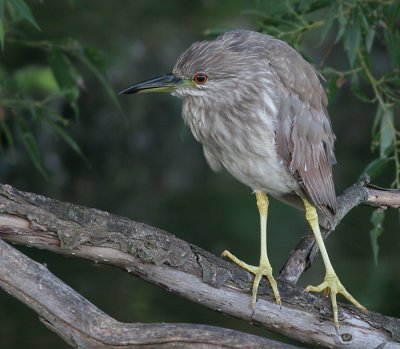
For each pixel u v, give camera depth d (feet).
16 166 69.21
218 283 21.74
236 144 26.23
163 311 44.24
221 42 26.63
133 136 77.97
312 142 26.89
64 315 20.26
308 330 22.53
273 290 22.44
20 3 28.04
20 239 20.61
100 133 76.23
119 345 20.26
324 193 27.20
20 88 35.22
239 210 63.67
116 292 46.75
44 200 20.75
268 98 25.94
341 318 22.53
